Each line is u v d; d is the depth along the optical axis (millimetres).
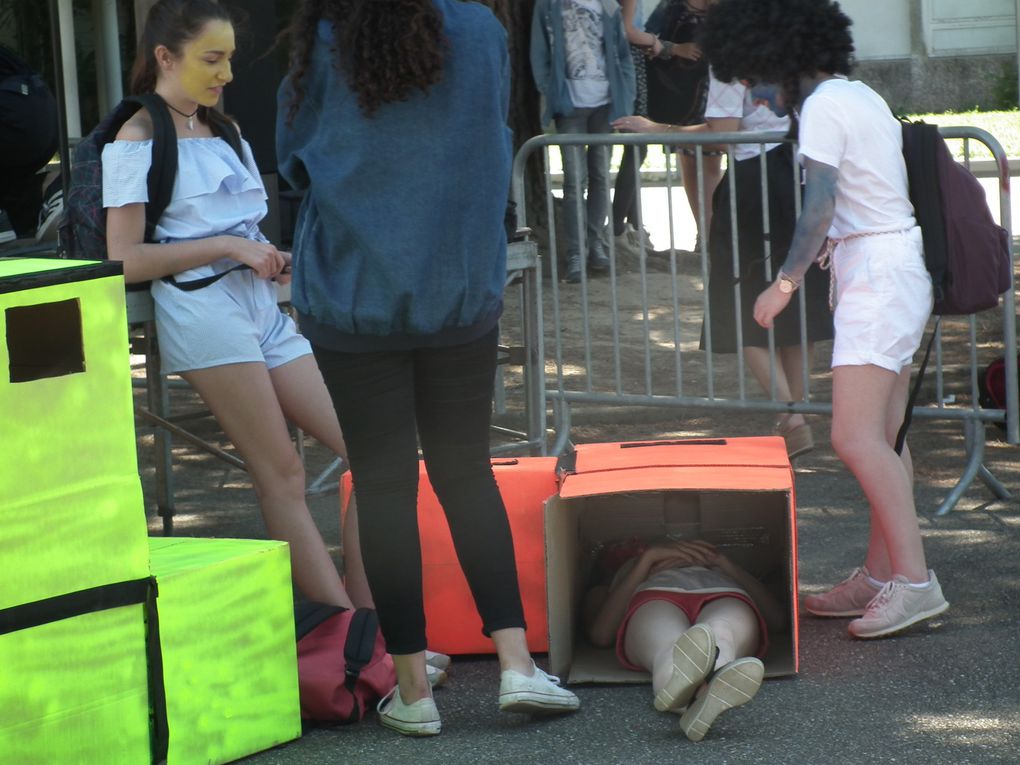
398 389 4480
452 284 4332
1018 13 27750
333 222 4312
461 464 4633
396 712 4688
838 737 4516
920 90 30672
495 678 5227
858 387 5391
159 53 5508
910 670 5074
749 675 4383
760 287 7480
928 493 7344
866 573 5664
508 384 10172
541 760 4414
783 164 7371
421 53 4184
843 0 30781
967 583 5977
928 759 4328
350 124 4273
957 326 11445
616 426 9133
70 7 10703
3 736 3943
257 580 4527
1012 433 7082
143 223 5449
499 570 4660
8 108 9609
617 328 7875
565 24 12391
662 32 12773
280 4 10398
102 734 4160
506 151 4402
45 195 10125
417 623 4617
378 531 4543
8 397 3891
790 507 4879
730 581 5215
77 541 4062
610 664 5199
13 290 3861
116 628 4176
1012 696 4809
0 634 3914
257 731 4547
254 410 5328
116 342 4121
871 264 5379
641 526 5676
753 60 5516
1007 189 6871
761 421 9062
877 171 5375
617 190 13891
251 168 5855
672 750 4449
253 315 5523
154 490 8062
